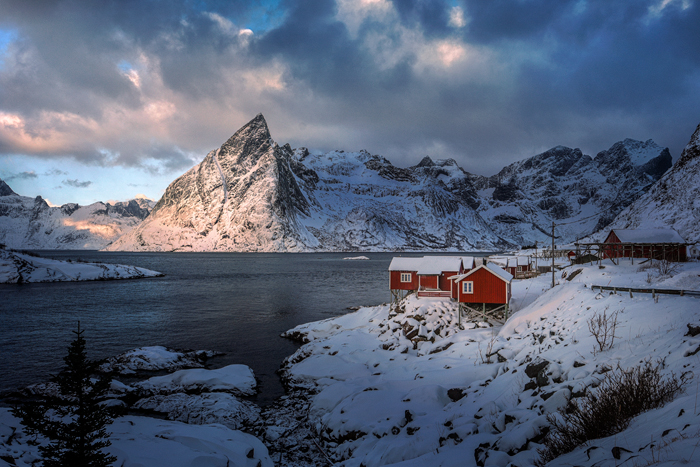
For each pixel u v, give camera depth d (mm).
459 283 36188
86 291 85750
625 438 9008
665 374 12219
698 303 19500
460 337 31688
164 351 35625
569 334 22125
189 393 27016
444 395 20125
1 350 39312
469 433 14203
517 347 24938
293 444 19438
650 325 18500
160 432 18266
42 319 54781
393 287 46781
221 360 36188
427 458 13102
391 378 25734
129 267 120500
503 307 36219
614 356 15883
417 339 33375
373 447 16422
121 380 30078
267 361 35844
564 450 10094
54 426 11508
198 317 56031
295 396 26609
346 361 31000
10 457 14320
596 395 12539
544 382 16234
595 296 26359
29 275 103750
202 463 14789
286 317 55969
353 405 20719
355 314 46406
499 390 18250
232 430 20000
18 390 27578
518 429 12188
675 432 7879
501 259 67125
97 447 11875
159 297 76000
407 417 17719
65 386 11602
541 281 55000
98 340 43406
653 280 34312
